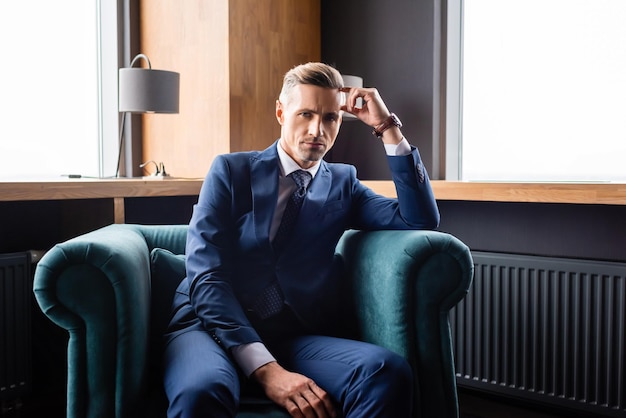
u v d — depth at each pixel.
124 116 3.01
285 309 1.64
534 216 2.57
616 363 2.32
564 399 2.43
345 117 3.24
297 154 1.65
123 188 2.44
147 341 1.54
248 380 1.50
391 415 1.37
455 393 1.60
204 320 1.51
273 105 3.30
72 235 2.75
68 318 1.39
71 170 3.25
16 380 2.40
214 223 1.63
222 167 1.71
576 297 2.38
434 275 1.58
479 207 2.71
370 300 1.67
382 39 3.32
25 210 2.72
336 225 1.75
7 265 2.37
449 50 3.17
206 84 3.15
